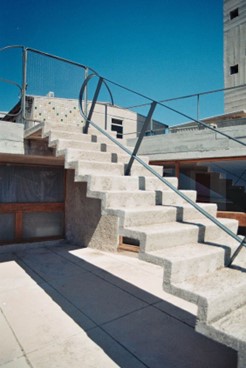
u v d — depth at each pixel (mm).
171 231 2229
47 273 4598
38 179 6746
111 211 2430
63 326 2840
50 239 6832
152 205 2930
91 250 6242
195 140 5719
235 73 14125
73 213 6883
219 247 2268
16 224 6371
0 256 5660
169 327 2861
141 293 3795
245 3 13875
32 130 4410
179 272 1851
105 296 3666
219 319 1625
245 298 1843
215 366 2213
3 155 4988
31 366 2178
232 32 14469
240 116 8734
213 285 1790
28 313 3123
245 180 7605
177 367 2197
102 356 2332
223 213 5559
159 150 6332
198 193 8156
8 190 6312
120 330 2779
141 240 2096
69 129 4465
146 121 3088
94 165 3191
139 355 2354
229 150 5188
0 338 2586
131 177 3129
